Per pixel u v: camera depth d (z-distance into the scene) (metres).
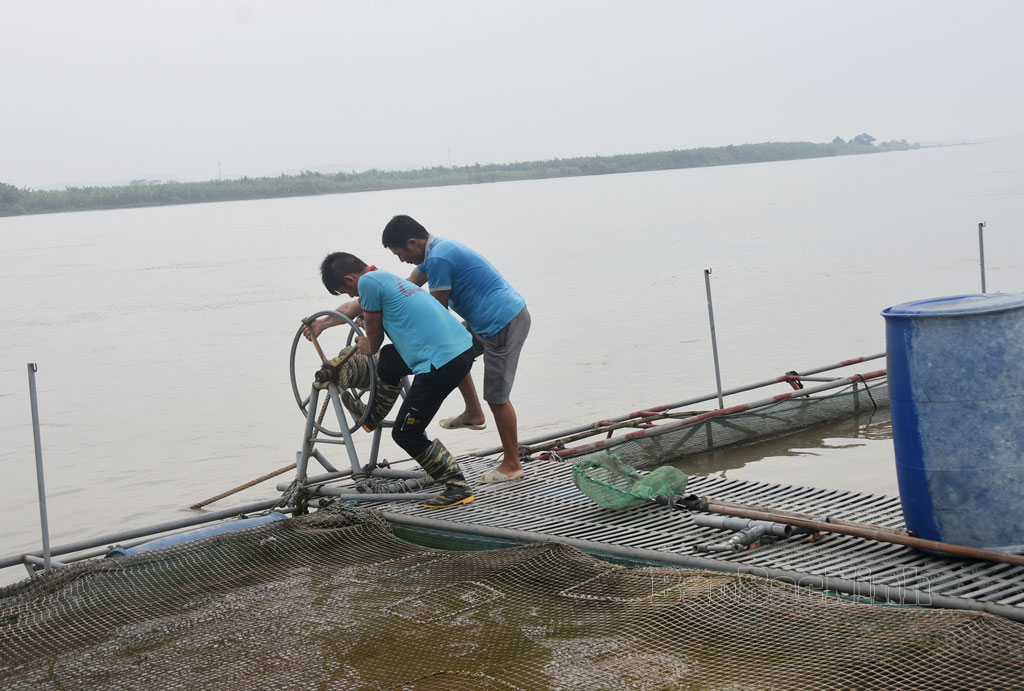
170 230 65.62
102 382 13.55
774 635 3.85
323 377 6.67
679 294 18.53
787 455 8.52
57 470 9.33
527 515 5.96
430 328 6.07
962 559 4.61
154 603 4.88
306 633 4.33
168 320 19.56
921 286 17.34
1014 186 48.44
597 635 4.05
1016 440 4.46
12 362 15.62
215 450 9.79
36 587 5.19
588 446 7.80
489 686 3.69
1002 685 3.33
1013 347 4.43
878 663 3.54
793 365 11.86
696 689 3.52
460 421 6.91
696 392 10.87
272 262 33.25
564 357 13.13
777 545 5.06
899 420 4.70
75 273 33.19
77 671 4.12
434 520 5.95
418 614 4.44
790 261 22.67
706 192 74.56
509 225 45.16
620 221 43.84
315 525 5.77
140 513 8.02
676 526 5.51
